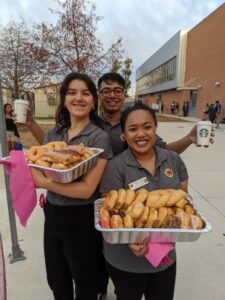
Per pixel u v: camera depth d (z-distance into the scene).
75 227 2.11
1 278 3.08
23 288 2.96
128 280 1.92
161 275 1.95
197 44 37.31
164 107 55.47
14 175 1.79
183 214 1.66
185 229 1.60
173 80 47.03
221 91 29.50
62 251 2.29
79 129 2.14
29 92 18.64
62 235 2.16
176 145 2.70
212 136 2.57
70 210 2.09
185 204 1.75
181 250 3.58
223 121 25.06
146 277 1.94
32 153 1.86
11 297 2.84
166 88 51.78
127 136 1.97
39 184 1.77
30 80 16.94
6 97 19.83
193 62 38.94
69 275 2.39
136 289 1.94
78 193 1.81
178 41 44.25
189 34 41.41
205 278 3.10
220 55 29.69
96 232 2.18
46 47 14.11
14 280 3.07
